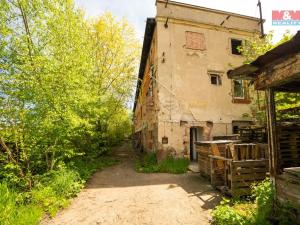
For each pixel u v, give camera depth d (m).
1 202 4.86
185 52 12.83
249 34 14.30
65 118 7.22
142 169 10.60
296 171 3.73
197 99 12.61
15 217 4.56
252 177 5.84
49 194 5.84
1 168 6.35
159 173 9.90
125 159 14.72
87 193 6.88
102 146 14.96
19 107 6.18
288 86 4.62
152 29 13.88
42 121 6.58
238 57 13.86
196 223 4.54
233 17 14.16
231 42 14.23
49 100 6.81
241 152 6.13
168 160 11.22
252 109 12.88
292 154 5.78
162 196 6.39
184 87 12.50
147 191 6.98
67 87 7.12
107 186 7.73
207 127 12.53
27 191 6.00
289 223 3.58
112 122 16.59
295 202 3.67
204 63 13.09
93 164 11.39
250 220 4.04
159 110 11.97
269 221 3.89
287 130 5.86
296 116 6.95
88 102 9.30
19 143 6.38
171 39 12.69
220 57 13.48
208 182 7.86
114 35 14.40
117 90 14.52
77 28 8.16
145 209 5.42
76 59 7.52
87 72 8.82
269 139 4.38
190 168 10.34
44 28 6.97
